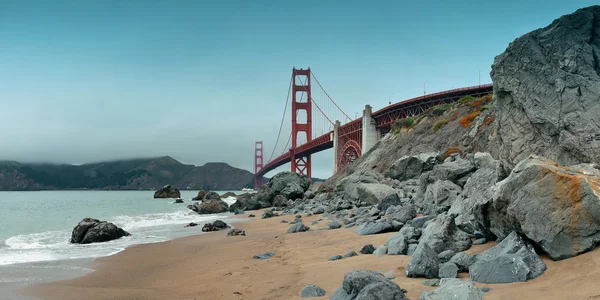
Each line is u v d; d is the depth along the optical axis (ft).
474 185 40.16
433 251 26.32
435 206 53.67
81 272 37.96
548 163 24.85
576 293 17.44
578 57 48.67
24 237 65.36
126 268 39.96
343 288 22.16
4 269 39.29
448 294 18.57
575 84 47.44
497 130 60.90
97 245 56.39
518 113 55.88
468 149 118.21
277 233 62.75
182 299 27.14
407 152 155.12
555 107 48.32
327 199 131.64
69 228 82.84
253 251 46.11
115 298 28.14
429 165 113.80
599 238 21.12
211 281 32.14
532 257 21.90
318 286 25.86
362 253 34.96
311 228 62.44
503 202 25.59
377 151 182.70
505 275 21.34
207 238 62.28
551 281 19.70
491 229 28.40
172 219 106.11
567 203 22.26
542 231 22.76
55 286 32.09
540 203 23.24
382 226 45.42
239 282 30.53
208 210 135.23
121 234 64.69
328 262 33.12
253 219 99.96
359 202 89.20
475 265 23.32
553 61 50.96
